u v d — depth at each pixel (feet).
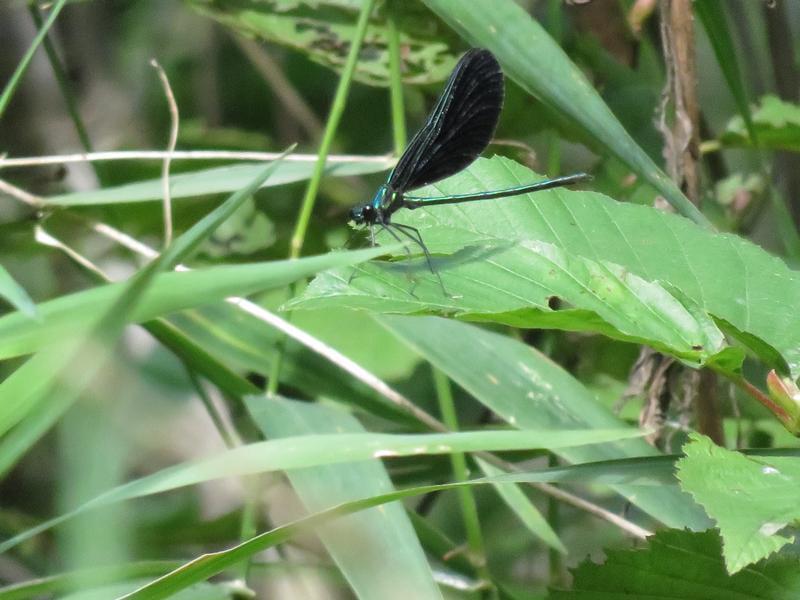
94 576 1.66
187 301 1.55
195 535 2.06
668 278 1.69
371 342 2.11
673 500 1.81
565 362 2.16
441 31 2.06
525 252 1.68
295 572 1.93
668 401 1.93
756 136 2.04
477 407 2.22
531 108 2.11
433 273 1.67
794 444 2.06
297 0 2.07
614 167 2.17
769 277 1.69
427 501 2.19
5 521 2.02
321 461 1.68
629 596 1.70
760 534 1.54
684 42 1.93
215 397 1.99
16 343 1.57
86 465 1.62
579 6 2.17
